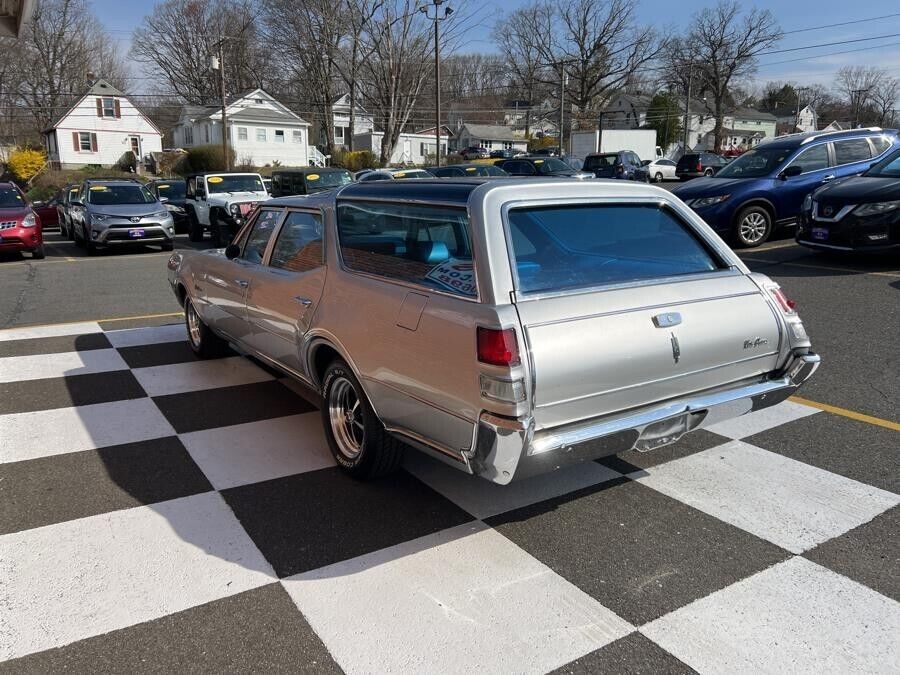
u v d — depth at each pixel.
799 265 9.83
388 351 3.28
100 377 5.76
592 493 3.71
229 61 69.56
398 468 3.84
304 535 3.31
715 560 3.07
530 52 68.69
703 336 3.30
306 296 4.02
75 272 12.09
